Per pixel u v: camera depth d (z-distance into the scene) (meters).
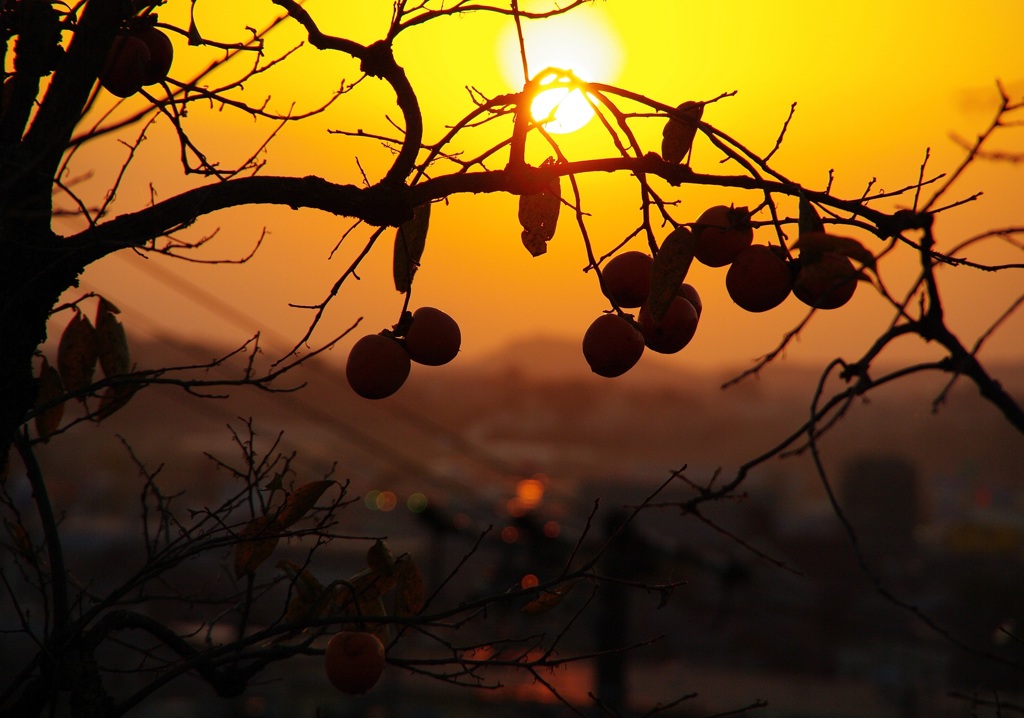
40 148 3.01
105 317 3.59
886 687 31.53
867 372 2.47
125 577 31.94
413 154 2.97
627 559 15.05
